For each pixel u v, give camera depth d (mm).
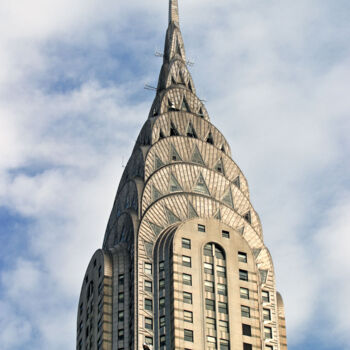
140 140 195125
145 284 166250
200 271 168125
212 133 194500
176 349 157625
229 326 163625
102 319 165625
